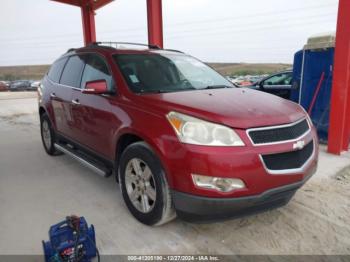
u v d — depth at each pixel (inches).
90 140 154.6
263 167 98.5
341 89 199.0
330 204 138.2
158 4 297.0
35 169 189.2
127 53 153.8
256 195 99.2
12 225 123.5
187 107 107.0
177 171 100.8
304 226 120.9
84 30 409.4
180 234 116.0
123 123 122.9
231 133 97.7
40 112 222.8
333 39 227.9
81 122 159.6
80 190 156.8
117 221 125.3
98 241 111.3
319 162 193.0
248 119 101.3
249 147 97.4
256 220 125.6
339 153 207.2
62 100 179.6
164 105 112.0
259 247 108.1
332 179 166.1
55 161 204.8
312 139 119.4
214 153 95.7
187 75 153.7
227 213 101.1
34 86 1432.1
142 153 113.0
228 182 96.2
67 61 192.2
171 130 103.4
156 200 110.7
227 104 112.7
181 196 101.7
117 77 137.7
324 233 116.2
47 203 142.6
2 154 223.6
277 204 110.8
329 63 237.5
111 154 137.7
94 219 127.2
